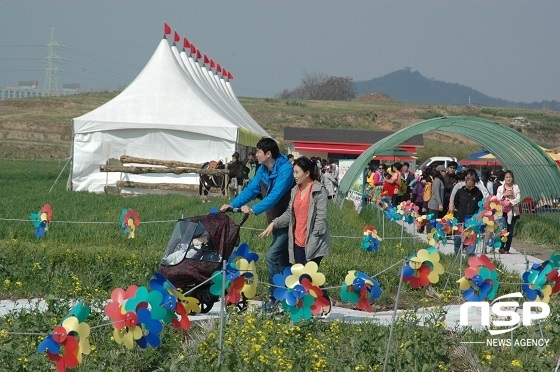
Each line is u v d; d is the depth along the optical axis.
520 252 22.06
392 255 18.05
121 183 33.41
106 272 13.43
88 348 7.05
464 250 18.72
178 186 33.78
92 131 34.09
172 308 7.89
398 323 9.86
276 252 11.54
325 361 8.30
